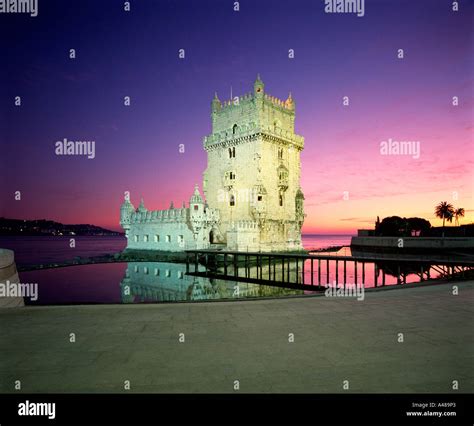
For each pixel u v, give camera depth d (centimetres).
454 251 6266
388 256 7106
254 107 6594
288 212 7188
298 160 7544
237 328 978
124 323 1033
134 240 7612
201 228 6341
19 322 1048
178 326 1000
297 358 754
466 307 1230
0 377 670
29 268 5722
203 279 4922
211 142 7256
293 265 6925
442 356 763
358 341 862
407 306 1248
